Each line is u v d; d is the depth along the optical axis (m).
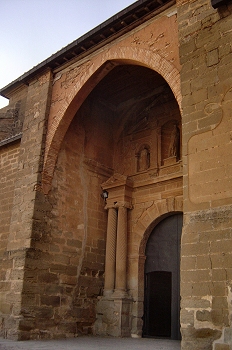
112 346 9.92
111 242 14.03
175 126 14.27
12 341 10.48
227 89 8.45
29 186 12.70
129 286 13.45
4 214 13.65
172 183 13.48
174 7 10.77
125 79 14.45
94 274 13.70
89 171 14.60
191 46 9.41
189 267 7.82
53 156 13.01
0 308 11.70
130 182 14.35
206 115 8.61
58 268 12.50
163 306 13.05
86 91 12.95
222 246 7.51
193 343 7.27
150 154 14.62
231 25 8.84
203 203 8.08
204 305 7.38
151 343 10.92
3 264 12.30
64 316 12.26
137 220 14.05
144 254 13.80
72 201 13.61
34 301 11.49
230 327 6.91
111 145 15.81
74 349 9.02
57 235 12.76
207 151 8.36
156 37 10.94
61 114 12.97
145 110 15.43
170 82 10.06
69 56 13.15
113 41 12.12
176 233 13.37
